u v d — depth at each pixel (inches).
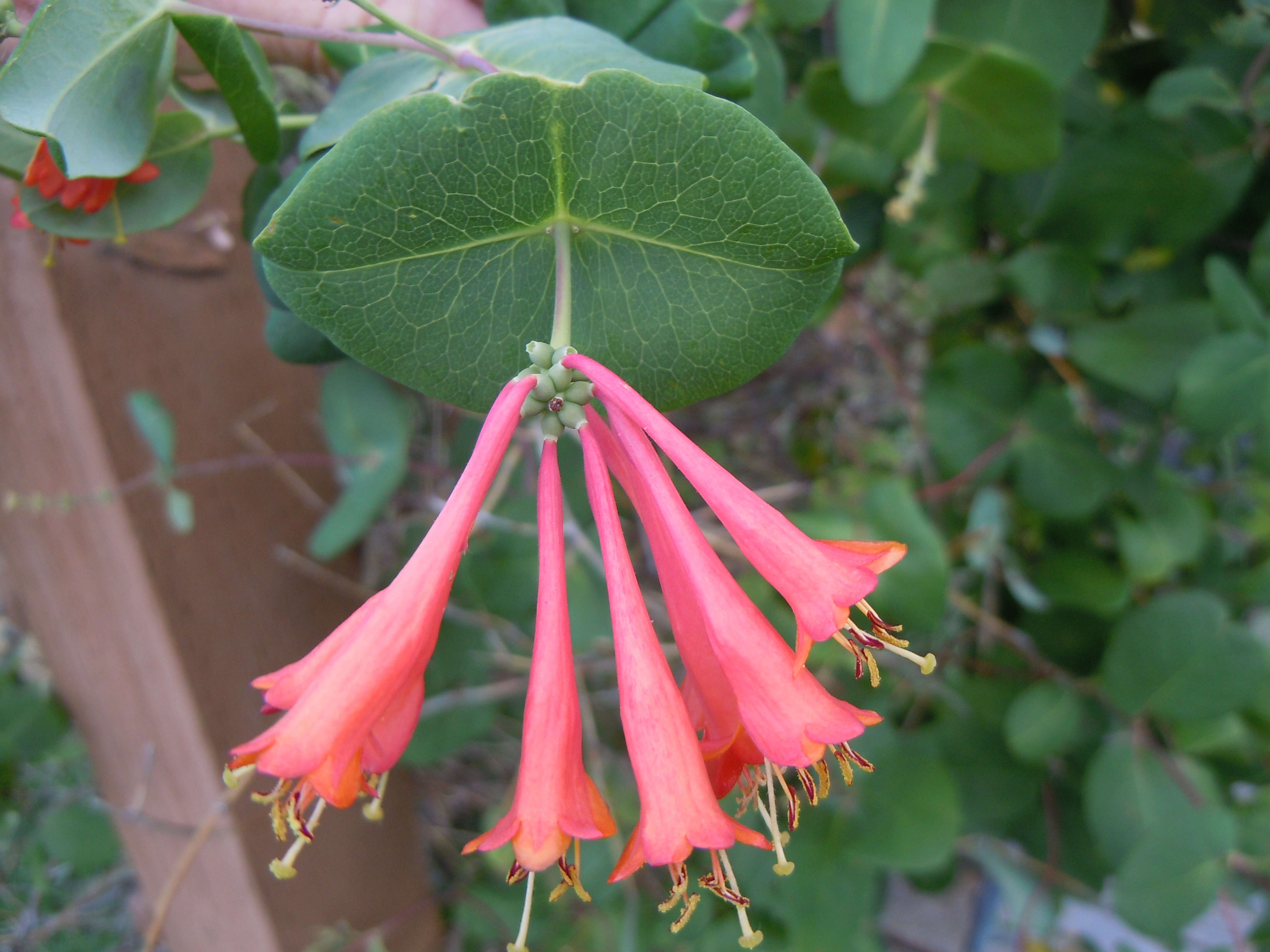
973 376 10.0
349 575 10.7
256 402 9.6
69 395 7.7
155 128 5.9
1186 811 8.8
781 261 5.0
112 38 4.9
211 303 9.1
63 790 11.9
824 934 9.7
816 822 10.2
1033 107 7.7
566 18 5.7
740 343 5.3
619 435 5.0
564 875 4.8
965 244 10.0
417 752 10.7
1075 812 11.1
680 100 4.5
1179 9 8.5
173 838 9.2
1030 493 10.0
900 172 9.4
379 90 5.4
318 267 4.8
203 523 8.8
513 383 5.0
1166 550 9.7
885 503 9.2
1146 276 9.6
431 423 11.1
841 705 4.5
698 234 5.0
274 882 9.7
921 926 15.2
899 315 11.6
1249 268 9.2
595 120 4.6
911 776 10.0
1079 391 10.4
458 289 5.1
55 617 8.5
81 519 8.0
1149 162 8.4
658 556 5.1
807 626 4.6
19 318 7.6
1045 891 11.9
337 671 4.3
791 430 12.5
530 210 4.9
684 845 4.3
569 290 5.1
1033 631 10.8
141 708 8.7
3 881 12.2
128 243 8.1
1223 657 9.0
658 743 4.5
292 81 8.8
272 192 6.6
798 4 7.4
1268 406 8.0
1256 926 10.8
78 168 5.1
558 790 4.5
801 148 9.0
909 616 9.0
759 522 4.7
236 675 9.1
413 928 12.1
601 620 9.6
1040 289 9.7
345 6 6.3
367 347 5.1
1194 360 8.0
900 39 6.9
